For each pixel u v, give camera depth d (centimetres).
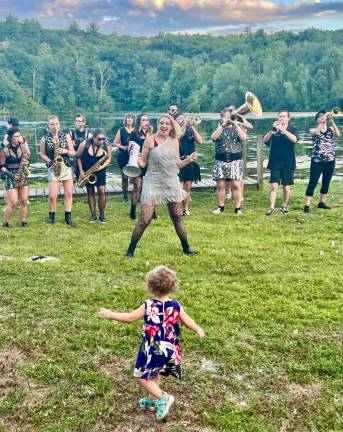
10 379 491
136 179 1090
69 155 1041
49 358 523
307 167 2209
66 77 14112
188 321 445
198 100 12094
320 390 481
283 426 434
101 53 16988
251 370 509
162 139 809
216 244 909
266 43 16538
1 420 437
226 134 1109
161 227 1039
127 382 489
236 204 1147
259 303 650
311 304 648
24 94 12588
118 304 641
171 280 437
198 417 444
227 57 16050
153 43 19050
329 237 964
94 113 13625
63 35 19938
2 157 1003
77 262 803
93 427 430
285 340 560
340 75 10300
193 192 1388
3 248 877
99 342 553
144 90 14612
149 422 438
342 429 431
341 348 545
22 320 598
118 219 1116
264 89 11106
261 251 873
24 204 1041
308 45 13312
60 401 460
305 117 7950
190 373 504
